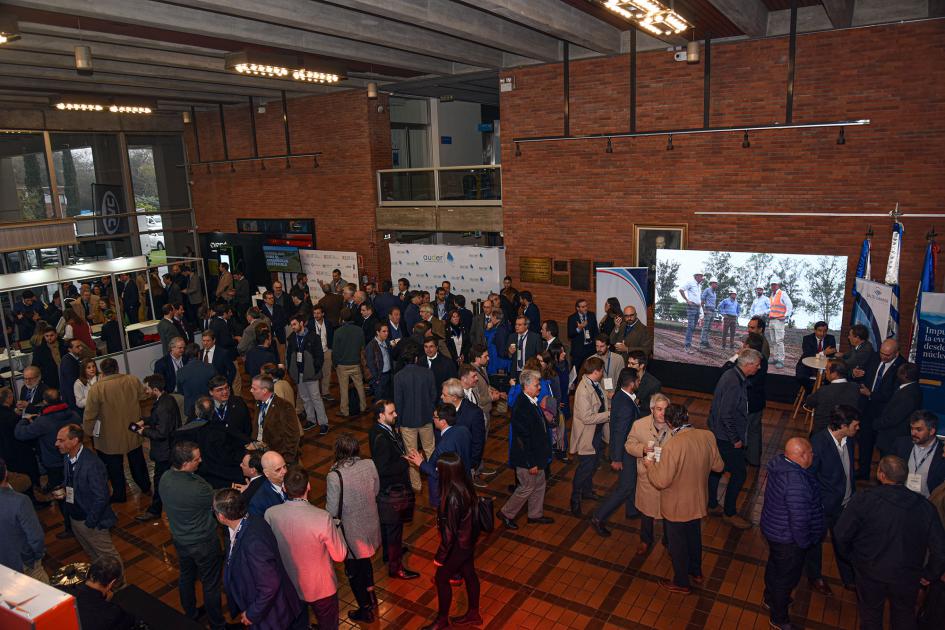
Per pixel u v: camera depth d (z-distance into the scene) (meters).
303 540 4.38
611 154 11.45
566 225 12.21
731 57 10.09
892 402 6.51
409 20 8.03
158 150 18.00
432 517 7.00
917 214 9.02
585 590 5.63
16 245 9.98
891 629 4.48
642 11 6.15
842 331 9.85
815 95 9.59
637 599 5.48
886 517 4.27
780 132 9.91
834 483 5.30
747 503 7.00
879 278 9.55
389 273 15.59
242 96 15.66
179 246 18.78
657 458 5.40
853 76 9.28
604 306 11.16
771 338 9.79
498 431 9.27
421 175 14.27
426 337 8.02
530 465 6.30
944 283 9.09
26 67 11.15
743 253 9.83
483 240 16.89
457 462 4.82
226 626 5.17
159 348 11.84
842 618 5.16
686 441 5.13
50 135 15.75
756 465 7.54
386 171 14.68
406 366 7.27
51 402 7.02
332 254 15.61
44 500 7.66
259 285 16.78
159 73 11.66
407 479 5.76
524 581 5.78
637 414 6.20
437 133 17.80
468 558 4.94
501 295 11.70
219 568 5.10
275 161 16.55
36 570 5.00
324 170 15.70
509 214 12.88
